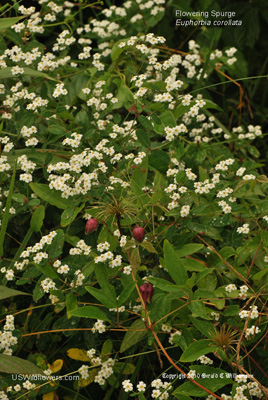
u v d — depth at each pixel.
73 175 2.24
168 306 1.88
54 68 2.62
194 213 2.08
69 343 2.29
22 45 2.69
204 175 2.35
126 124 2.51
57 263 2.02
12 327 2.01
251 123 3.65
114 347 2.25
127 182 2.21
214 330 1.84
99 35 3.14
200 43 3.55
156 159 2.44
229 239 2.27
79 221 2.43
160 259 2.09
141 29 3.24
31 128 2.31
